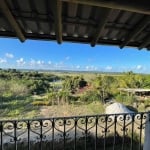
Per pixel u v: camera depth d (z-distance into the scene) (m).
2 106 21.42
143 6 1.92
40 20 2.59
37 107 21.73
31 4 2.24
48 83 37.75
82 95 25.84
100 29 2.60
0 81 30.27
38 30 2.91
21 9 2.35
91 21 2.56
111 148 7.45
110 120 3.65
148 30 2.80
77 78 33.91
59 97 24.44
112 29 2.81
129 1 1.89
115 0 1.87
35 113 19.16
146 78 33.72
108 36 3.08
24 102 23.80
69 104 22.77
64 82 33.84
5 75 35.22
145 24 2.49
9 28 2.81
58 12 2.11
